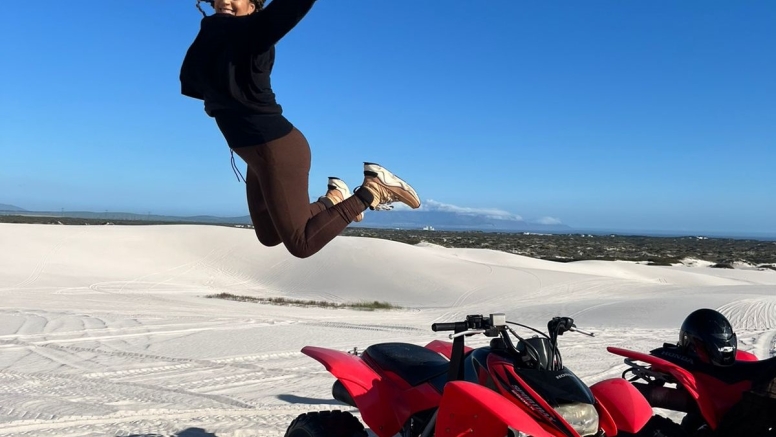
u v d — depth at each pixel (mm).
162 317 18672
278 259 41312
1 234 42312
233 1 3059
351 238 45594
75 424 6648
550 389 3992
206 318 18609
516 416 3750
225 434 6355
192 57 2910
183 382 9055
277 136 2902
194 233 45750
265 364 10578
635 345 13031
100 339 13570
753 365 5355
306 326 16766
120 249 42125
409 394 4734
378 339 14117
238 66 2779
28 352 11797
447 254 45312
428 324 18578
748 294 24438
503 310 23484
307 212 3049
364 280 36031
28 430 6402
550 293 31172
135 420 6836
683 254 79875
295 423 4848
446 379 4676
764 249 101375
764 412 5039
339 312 23844
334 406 7645
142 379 9266
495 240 112125
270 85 2932
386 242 43875
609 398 4363
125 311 20547
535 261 45781
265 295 33031
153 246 43375
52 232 44281
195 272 39094
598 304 23344
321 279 37062
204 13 3213
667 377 5723
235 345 12781
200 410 7316
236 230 47500
